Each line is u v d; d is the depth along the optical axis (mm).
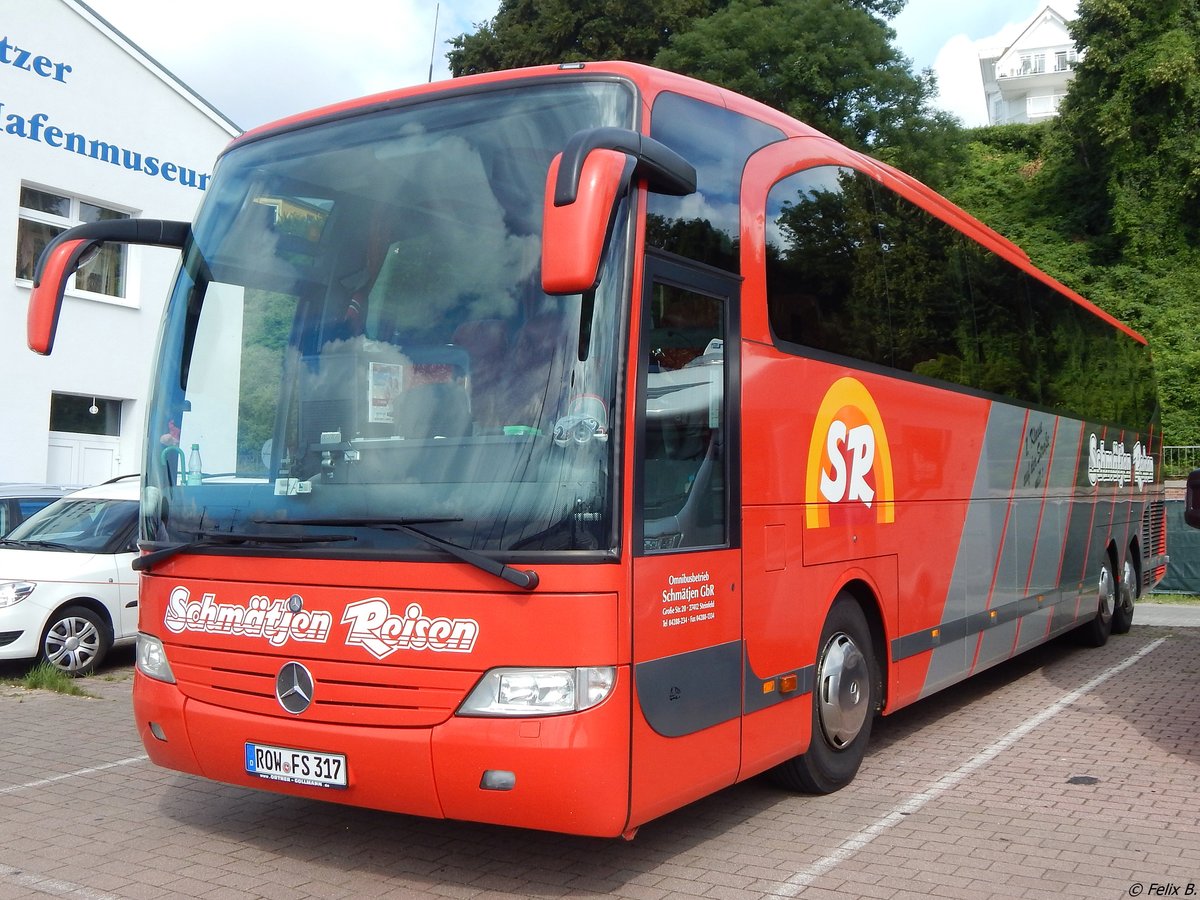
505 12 35656
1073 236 44656
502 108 5035
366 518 4570
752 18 31703
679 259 4910
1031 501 9742
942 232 8398
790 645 5637
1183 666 11258
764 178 5801
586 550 4262
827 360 6223
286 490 4816
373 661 4480
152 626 5219
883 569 6785
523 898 4707
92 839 5520
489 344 4602
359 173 5203
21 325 17797
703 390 5031
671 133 5059
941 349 7953
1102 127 42562
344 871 5051
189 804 6148
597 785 4219
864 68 31719
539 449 4387
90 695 9438
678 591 4703
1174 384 38062
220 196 5633
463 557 4289
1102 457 12227
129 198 19719
